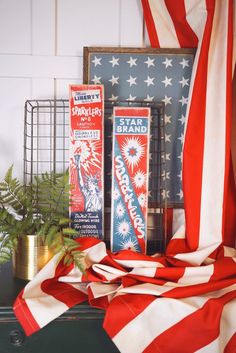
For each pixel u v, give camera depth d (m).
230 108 0.92
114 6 1.05
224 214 0.92
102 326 0.75
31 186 0.91
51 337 0.75
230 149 0.97
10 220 0.85
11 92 1.06
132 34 1.06
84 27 1.06
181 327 0.70
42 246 0.85
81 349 0.75
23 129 1.07
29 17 1.04
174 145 1.06
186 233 0.93
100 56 1.04
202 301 0.72
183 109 1.05
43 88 1.06
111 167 1.02
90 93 0.92
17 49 1.05
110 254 0.85
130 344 0.70
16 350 0.75
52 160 1.07
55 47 1.06
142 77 1.04
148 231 1.07
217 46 0.93
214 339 0.68
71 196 0.92
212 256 0.91
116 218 0.93
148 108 0.93
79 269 0.77
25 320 0.71
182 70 1.05
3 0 1.04
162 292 0.74
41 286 0.79
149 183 1.06
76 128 0.93
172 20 1.01
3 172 1.07
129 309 0.71
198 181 0.92
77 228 0.92
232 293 0.75
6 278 0.89
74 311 0.74
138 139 0.93
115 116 0.93
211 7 0.91
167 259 0.87
